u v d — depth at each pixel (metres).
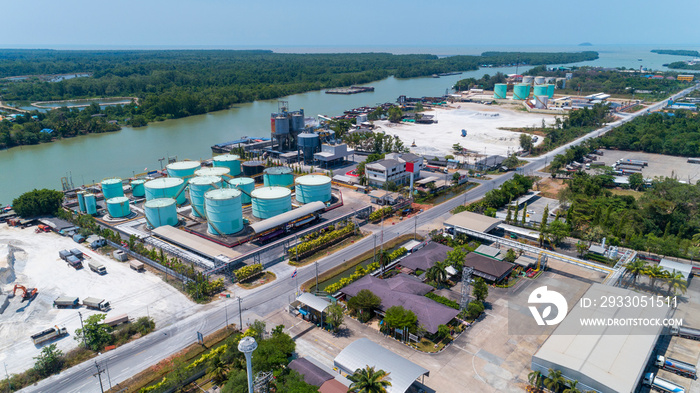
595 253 138.88
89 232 157.12
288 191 179.00
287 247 146.88
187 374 87.19
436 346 97.81
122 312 111.88
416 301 107.38
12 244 150.75
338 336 101.75
